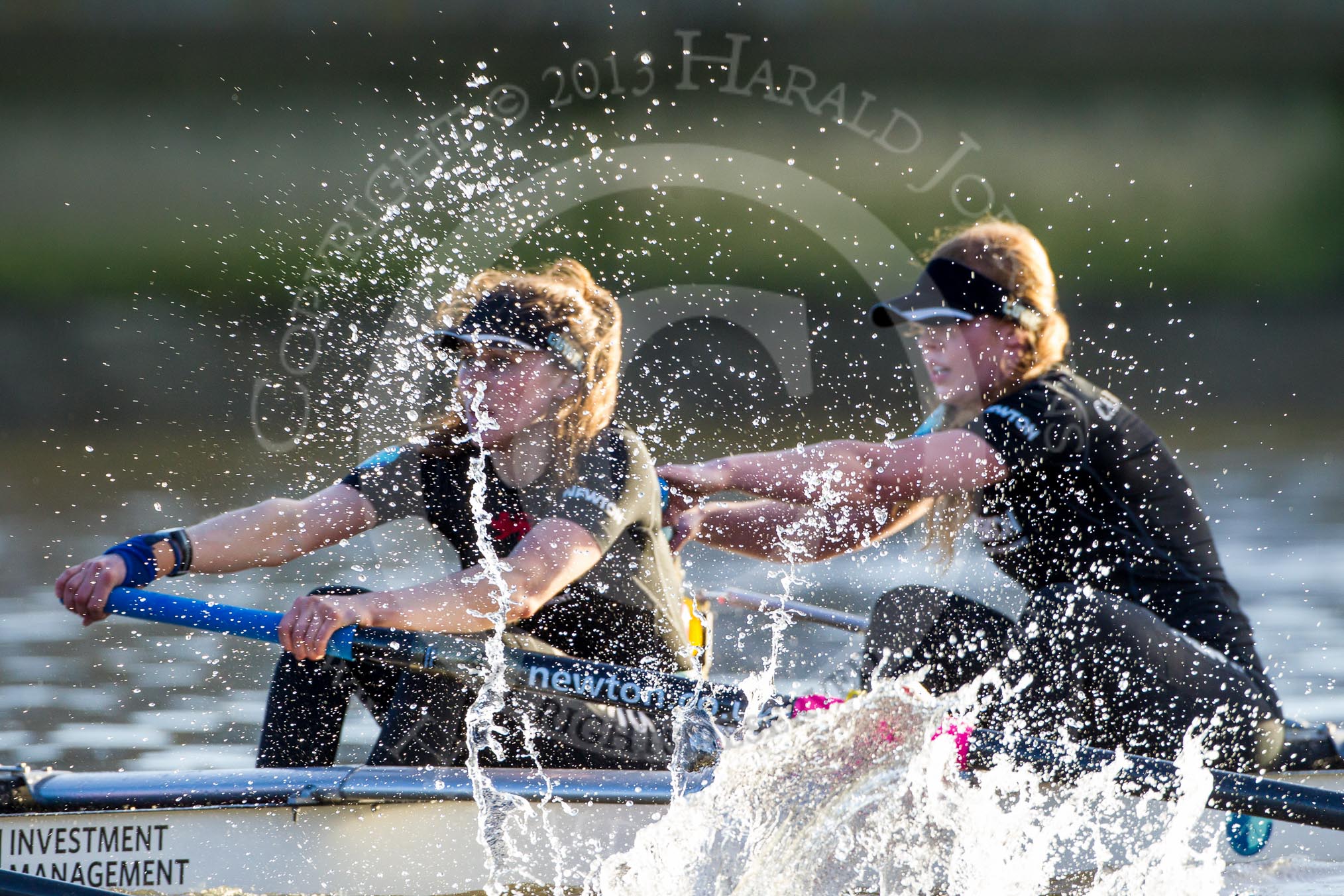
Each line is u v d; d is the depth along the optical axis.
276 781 14.51
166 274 66.62
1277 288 78.00
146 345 61.00
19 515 37.47
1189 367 70.44
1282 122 89.94
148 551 15.40
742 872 13.91
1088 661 16.58
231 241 67.38
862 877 14.08
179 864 14.30
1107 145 83.94
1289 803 14.79
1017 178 80.88
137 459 45.88
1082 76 91.00
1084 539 17.00
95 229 72.69
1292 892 15.59
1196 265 78.88
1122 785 14.78
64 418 54.56
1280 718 17.31
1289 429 57.47
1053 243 77.38
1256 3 97.00
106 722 20.80
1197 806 14.82
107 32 85.56
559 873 14.78
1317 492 43.56
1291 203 82.75
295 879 14.48
